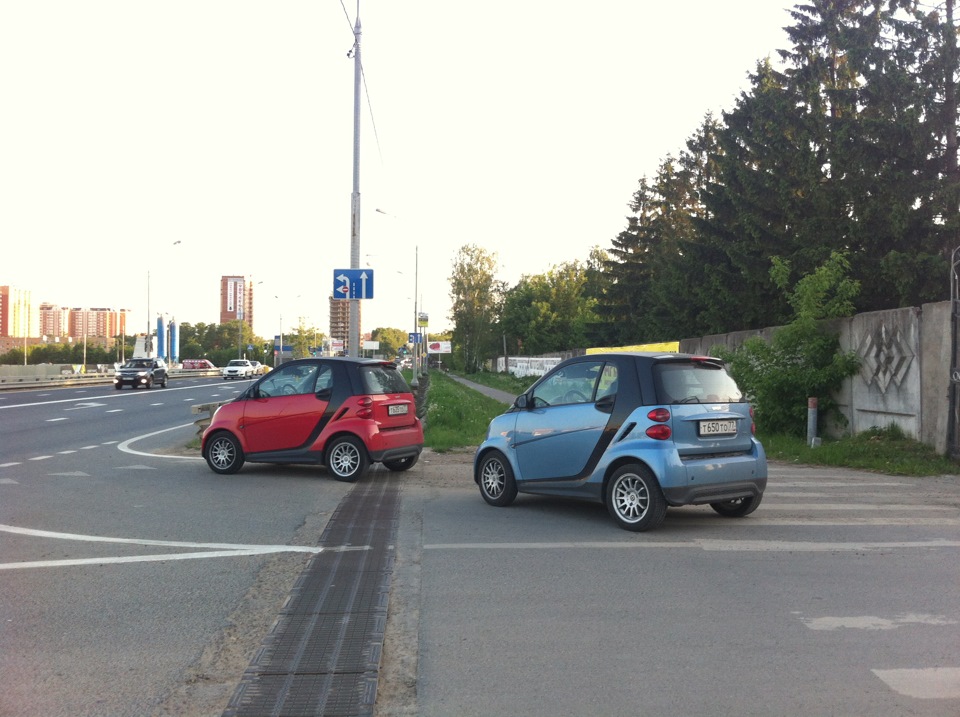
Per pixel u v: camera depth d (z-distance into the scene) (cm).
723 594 594
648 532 811
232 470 1248
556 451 886
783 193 2988
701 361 852
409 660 469
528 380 5600
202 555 721
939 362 1322
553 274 9781
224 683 441
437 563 688
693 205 5628
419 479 1209
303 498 1030
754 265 3044
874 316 1498
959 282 1310
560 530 823
